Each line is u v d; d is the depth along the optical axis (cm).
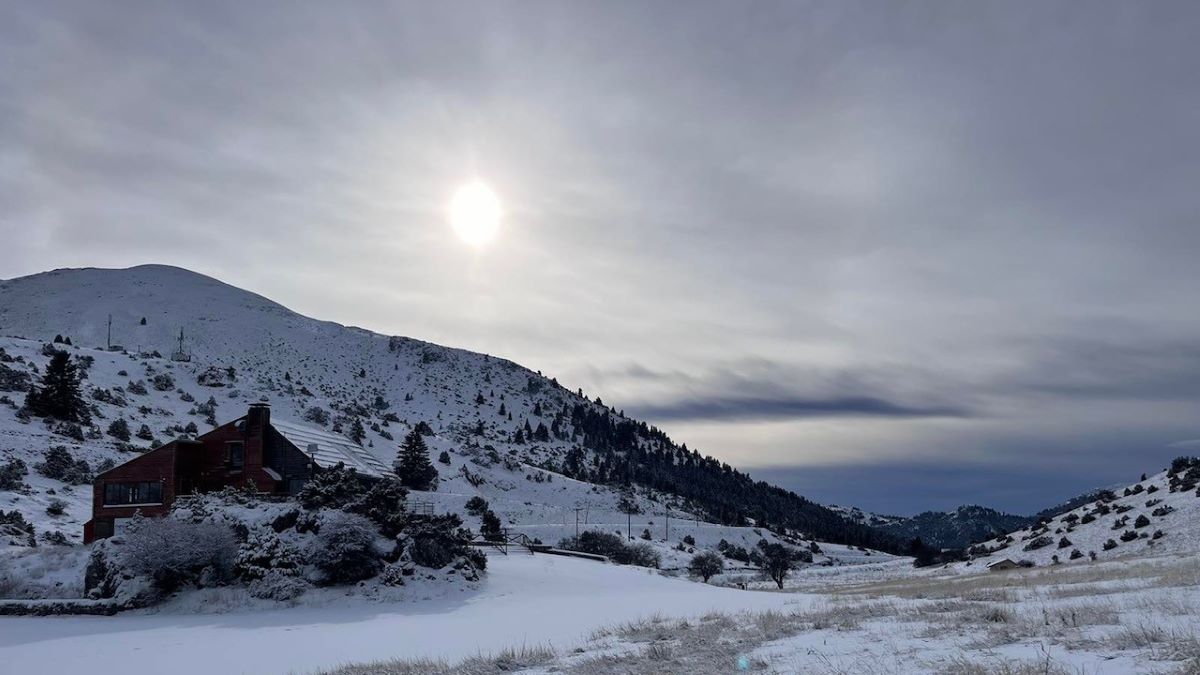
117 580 3600
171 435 9994
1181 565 3164
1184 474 9038
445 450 14938
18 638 2856
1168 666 1043
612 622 2544
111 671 2161
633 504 14912
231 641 2620
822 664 1309
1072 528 8575
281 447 5338
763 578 9269
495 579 4331
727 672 1327
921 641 1444
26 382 9838
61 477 7400
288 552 3775
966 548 11181
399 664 1808
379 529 4094
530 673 1528
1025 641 1352
